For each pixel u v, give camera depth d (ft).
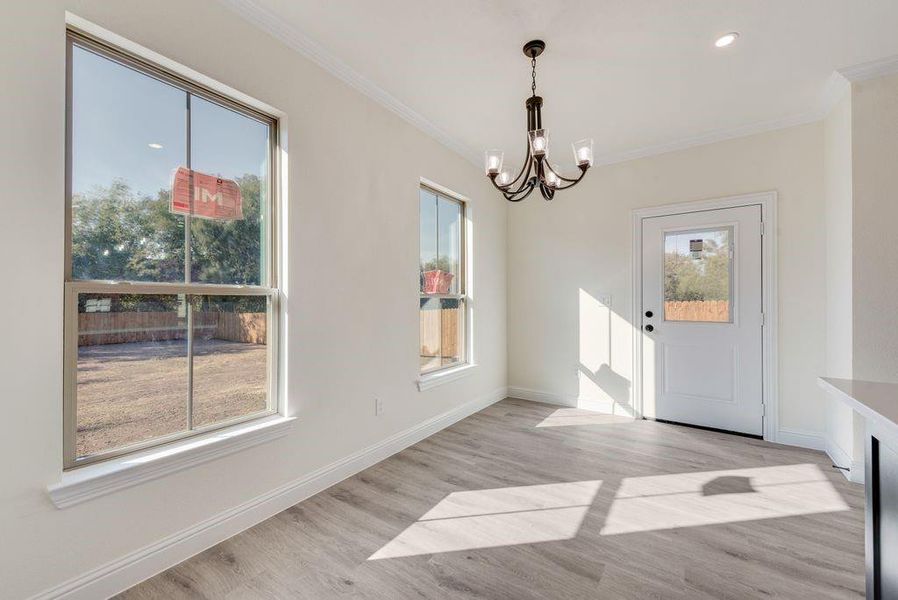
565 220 13.64
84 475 4.66
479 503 7.21
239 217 6.57
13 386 4.22
